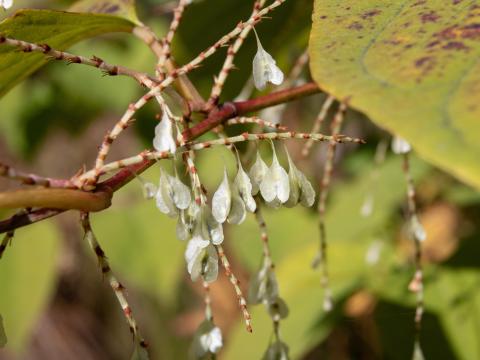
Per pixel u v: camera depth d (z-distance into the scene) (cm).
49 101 74
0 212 33
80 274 93
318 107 69
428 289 49
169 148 33
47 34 38
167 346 88
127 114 33
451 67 31
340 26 34
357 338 58
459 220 66
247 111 37
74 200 32
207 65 49
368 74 31
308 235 63
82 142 89
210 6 48
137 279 66
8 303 65
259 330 48
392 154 66
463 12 33
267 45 50
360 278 50
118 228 67
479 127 29
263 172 33
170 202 32
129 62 72
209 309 35
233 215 33
